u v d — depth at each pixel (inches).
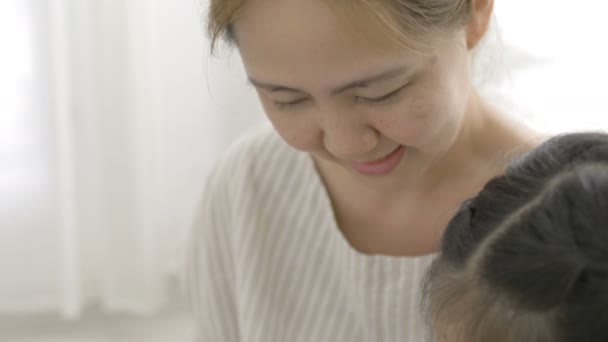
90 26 80.7
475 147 36.3
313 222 39.7
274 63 29.9
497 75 40.0
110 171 85.1
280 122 33.0
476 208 25.4
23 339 88.4
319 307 39.6
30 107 83.9
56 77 82.1
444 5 29.4
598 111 55.9
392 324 37.1
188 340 86.2
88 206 87.8
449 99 31.2
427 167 35.2
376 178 34.5
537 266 22.1
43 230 87.6
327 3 28.0
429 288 26.5
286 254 40.5
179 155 84.9
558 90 57.2
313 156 39.9
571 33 58.8
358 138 31.4
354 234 39.1
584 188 23.0
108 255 87.9
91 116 83.8
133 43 80.7
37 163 85.7
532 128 36.8
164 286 89.7
